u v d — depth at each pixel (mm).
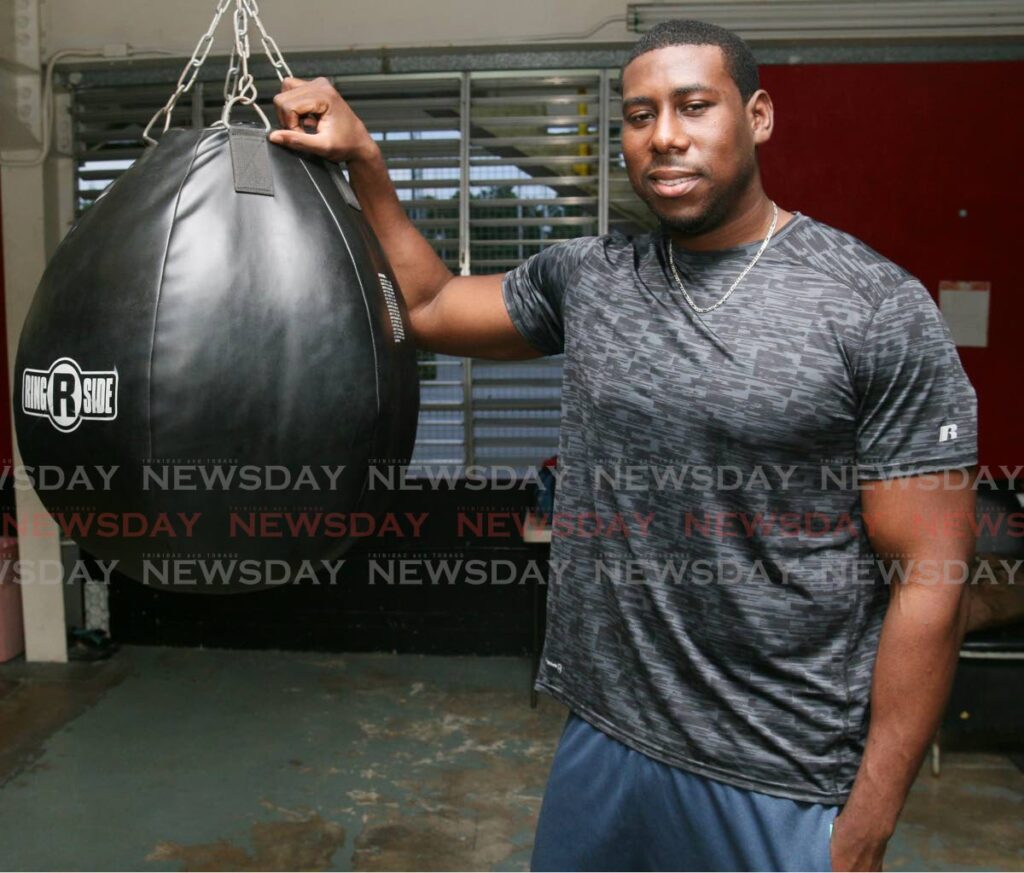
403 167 3910
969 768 3162
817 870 1211
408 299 1598
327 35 3717
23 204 3840
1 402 4129
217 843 2693
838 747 1231
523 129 3867
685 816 1278
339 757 3246
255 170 1199
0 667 4066
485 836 2744
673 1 3564
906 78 3611
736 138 1178
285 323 1149
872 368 1146
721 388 1192
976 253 3668
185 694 3789
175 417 1116
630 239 1405
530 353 1591
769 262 1221
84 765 3182
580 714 1386
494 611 4164
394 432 1276
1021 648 3080
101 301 1150
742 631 1223
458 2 3666
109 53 3764
